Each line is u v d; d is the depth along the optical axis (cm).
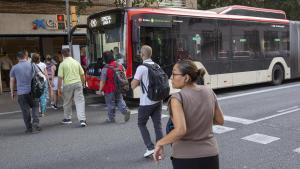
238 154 645
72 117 1038
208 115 320
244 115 973
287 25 1700
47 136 818
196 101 318
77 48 1452
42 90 858
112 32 1155
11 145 755
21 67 836
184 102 314
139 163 609
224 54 1402
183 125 304
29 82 843
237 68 1457
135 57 1108
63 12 1825
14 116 1114
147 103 619
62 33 1827
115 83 911
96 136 796
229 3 2723
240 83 1476
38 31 1759
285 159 615
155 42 1164
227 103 1180
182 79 324
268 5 2930
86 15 1911
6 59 1703
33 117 866
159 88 611
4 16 1661
